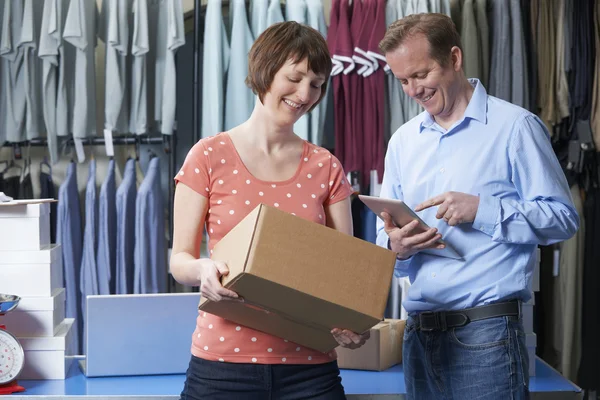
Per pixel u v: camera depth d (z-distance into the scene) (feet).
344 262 5.23
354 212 11.88
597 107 11.96
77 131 11.59
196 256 5.91
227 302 5.44
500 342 6.14
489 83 12.00
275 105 5.74
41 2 11.91
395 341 8.25
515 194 6.37
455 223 6.12
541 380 7.67
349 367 8.08
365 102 11.60
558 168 6.31
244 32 11.56
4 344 7.19
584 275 12.33
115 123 11.66
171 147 12.03
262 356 5.79
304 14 11.78
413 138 6.86
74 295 11.76
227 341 5.81
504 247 6.27
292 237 5.11
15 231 7.79
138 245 11.54
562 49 11.90
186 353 7.93
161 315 7.88
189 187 5.88
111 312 7.80
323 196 6.07
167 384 7.56
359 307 5.22
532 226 6.05
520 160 6.23
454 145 6.50
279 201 5.90
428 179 6.63
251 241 5.03
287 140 6.07
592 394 12.30
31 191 12.34
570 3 11.92
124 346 7.82
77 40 11.33
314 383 5.90
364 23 11.41
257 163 5.96
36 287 7.82
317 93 5.79
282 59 5.58
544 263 12.63
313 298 5.13
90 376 7.78
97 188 13.09
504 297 6.22
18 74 11.86
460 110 6.53
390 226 6.38
